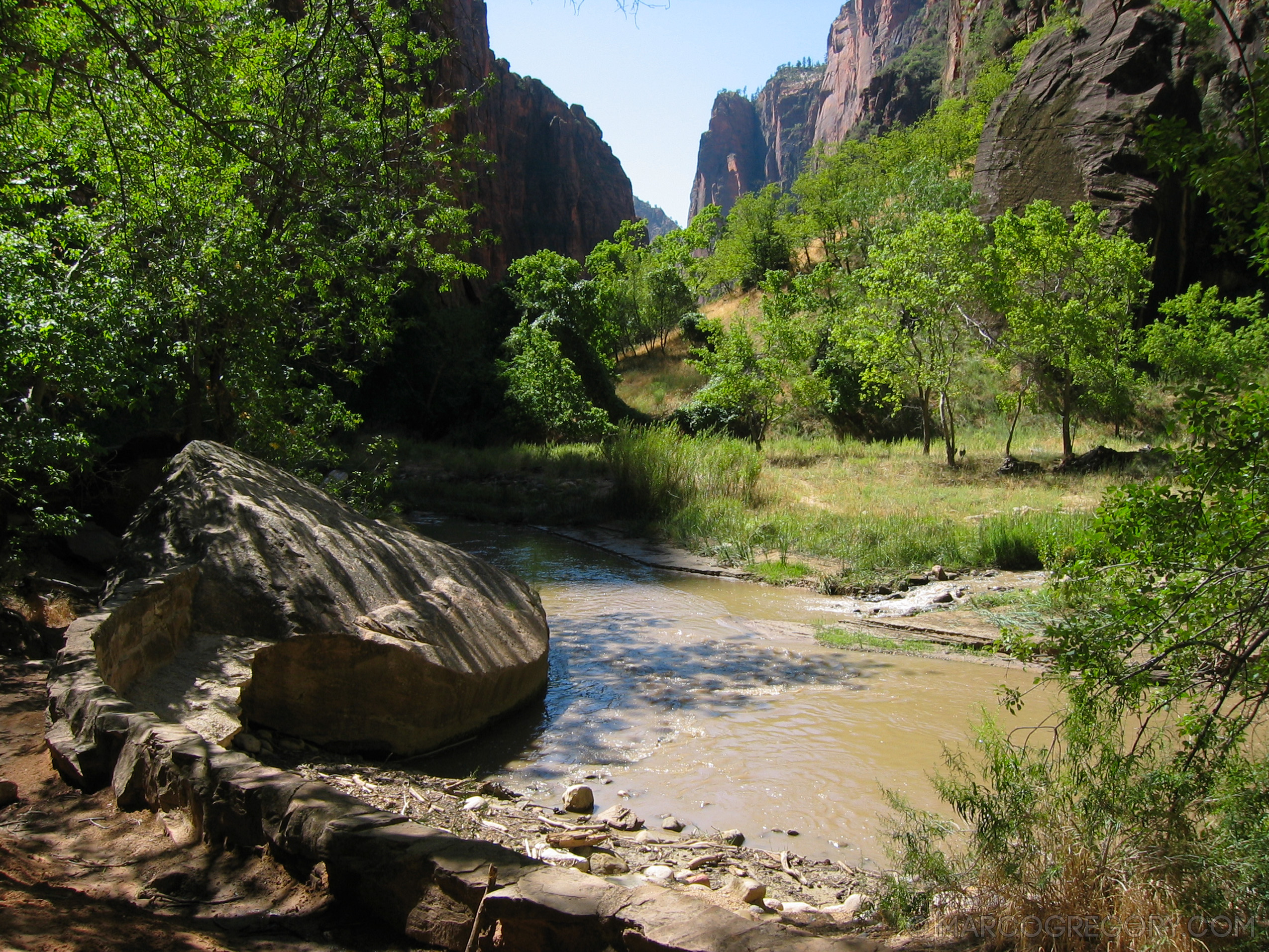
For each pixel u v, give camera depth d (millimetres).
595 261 57656
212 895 3264
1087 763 3930
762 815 5523
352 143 11602
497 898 2596
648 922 2414
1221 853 3051
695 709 7719
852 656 9453
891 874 3938
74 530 8688
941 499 18156
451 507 21359
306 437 12156
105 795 4195
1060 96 33781
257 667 6062
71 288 8547
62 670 4727
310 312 14195
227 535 6754
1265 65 3465
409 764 6418
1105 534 4051
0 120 6598
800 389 27547
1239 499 3635
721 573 14234
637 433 23078
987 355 22266
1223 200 3525
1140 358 26594
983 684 8344
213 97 9109
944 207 35594
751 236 58969
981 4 64062
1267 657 3721
